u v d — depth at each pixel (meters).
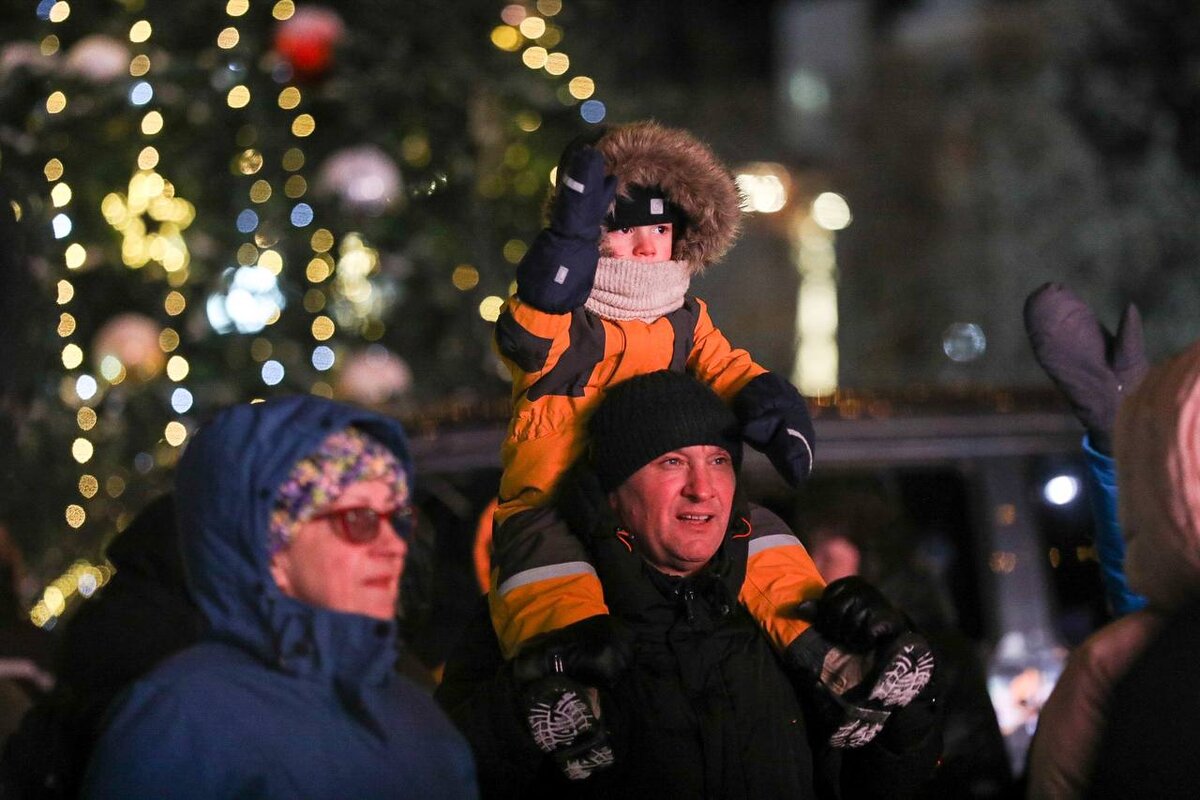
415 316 11.20
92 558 9.71
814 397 7.57
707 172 4.79
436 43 11.16
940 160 23.50
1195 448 3.82
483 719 4.32
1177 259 18.20
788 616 4.62
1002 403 7.54
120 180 10.09
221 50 10.28
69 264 9.41
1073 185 19.70
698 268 4.95
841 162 25.80
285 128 10.45
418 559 5.12
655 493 4.54
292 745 3.69
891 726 4.55
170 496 4.76
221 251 10.29
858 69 27.84
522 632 4.49
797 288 24.23
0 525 5.80
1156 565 3.90
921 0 27.80
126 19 10.42
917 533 6.91
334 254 10.71
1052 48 20.42
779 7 29.08
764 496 6.71
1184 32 18.08
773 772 4.46
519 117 11.34
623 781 4.42
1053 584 7.27
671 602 4.55
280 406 3.86
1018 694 7.06
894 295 23.11
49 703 4.34
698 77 25.45
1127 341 4.98
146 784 3.59
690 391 4.59
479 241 11.29
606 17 13.44
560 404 4.74
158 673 3.74
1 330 5.53
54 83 9.83
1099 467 5.03
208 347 10.28
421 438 7.07
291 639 3.75
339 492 3.82
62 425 9.41
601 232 4.62
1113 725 3.81
